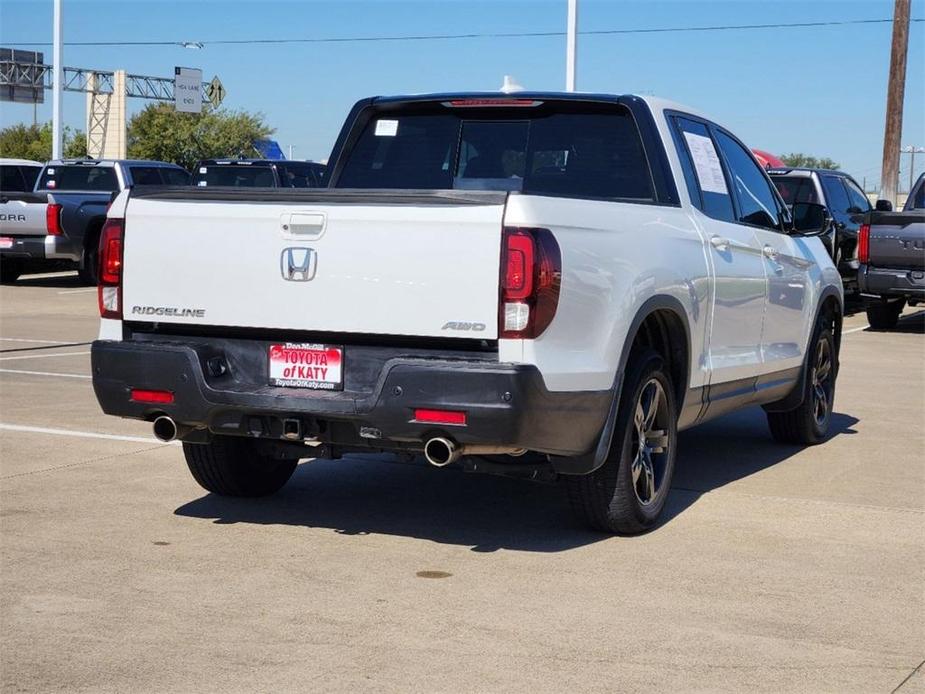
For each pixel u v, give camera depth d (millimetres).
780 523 6617
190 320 5895
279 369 5777
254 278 5746
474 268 5352
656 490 6484
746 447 8914
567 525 6516
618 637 4770
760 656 4590
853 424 9922
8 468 7641
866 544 6207
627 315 5938
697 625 4930
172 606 5070
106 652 4539
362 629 4820
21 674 4316
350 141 7562
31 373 11953
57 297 21188
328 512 6719
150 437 8719
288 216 5664
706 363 6977
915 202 17984
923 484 7645
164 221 5934
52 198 22203
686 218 6824
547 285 5344
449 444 5383
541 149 7141
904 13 29656
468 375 5309
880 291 17266
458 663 4461
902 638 4820
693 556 5941
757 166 8227
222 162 23953
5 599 5137
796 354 8430
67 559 5723
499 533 6328
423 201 5438
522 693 4180
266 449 6406
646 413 6328
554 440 5543
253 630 4793
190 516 6559
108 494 7016
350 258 5559
